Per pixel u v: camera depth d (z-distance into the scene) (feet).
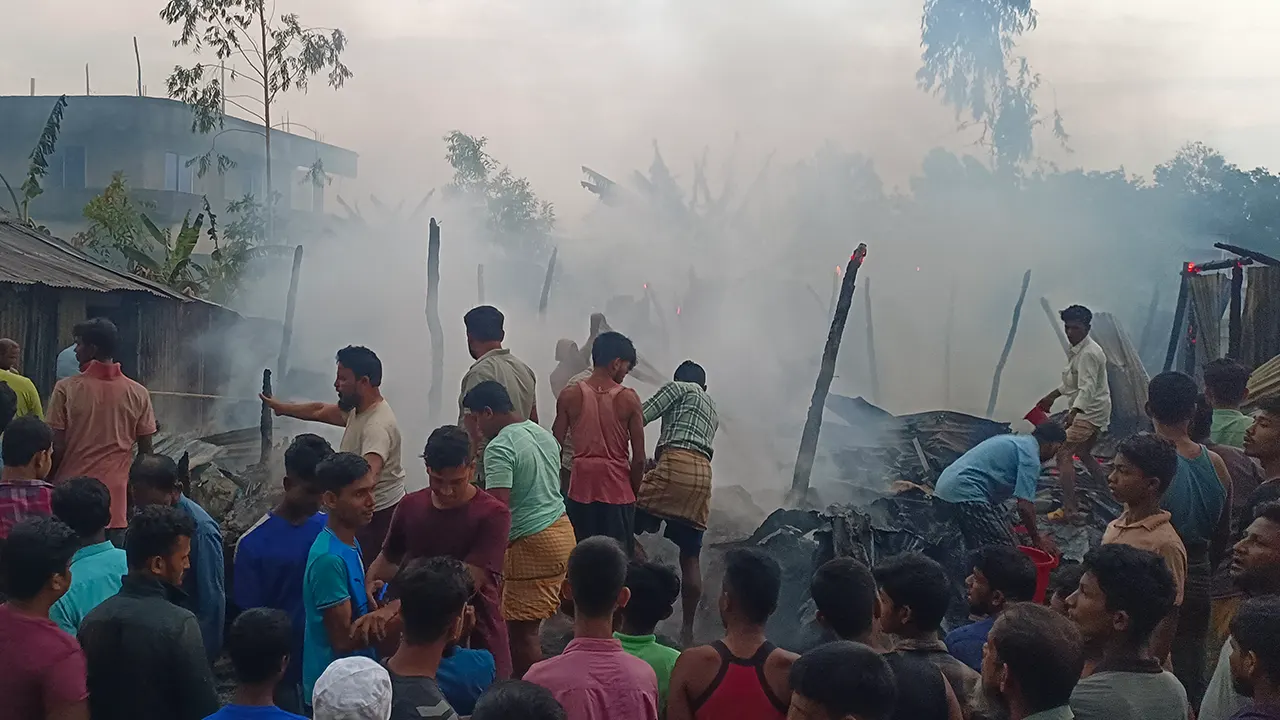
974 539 26.37
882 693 10.07
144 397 22.27
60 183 107.14
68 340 51.03
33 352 47.91
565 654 12.53
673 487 24.82
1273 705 10.75
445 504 16.62
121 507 21.65
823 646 10.48
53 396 21.52
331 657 14.65
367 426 20.52
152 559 13.20
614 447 23.67
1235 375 23.09
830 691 10.02
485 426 19.15
